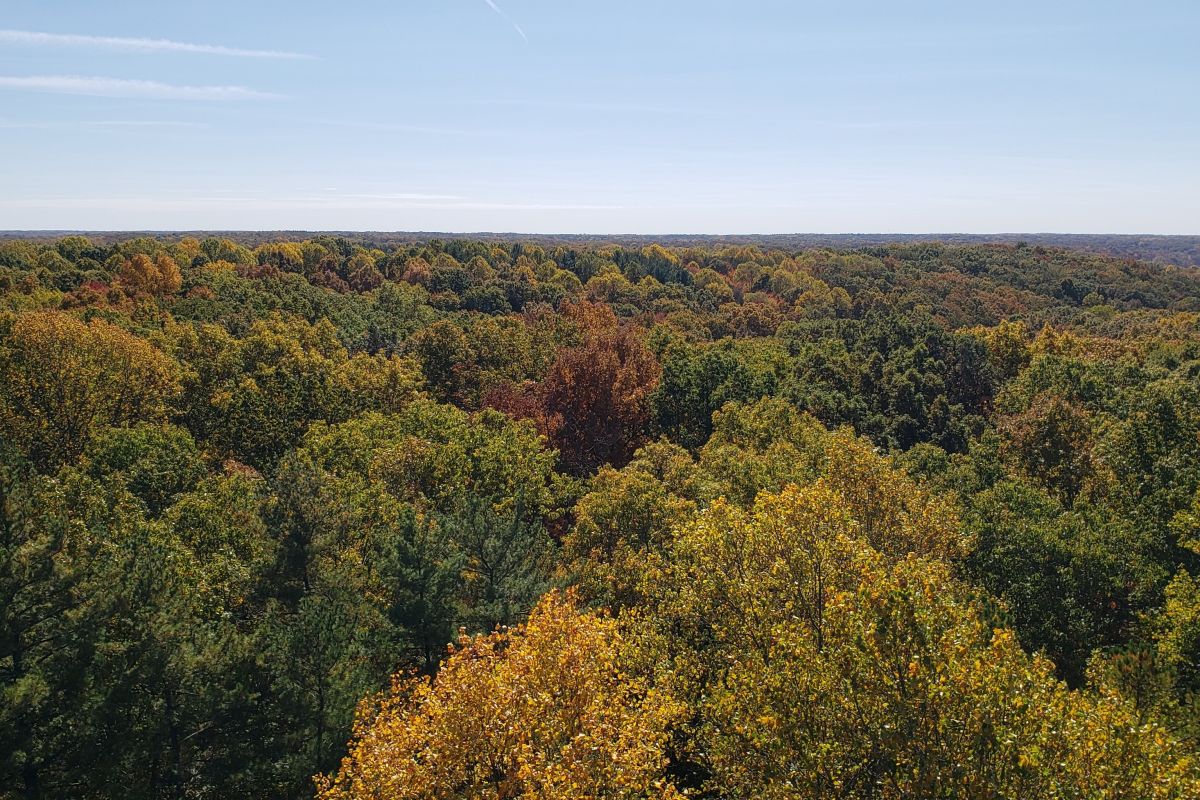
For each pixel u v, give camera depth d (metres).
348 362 63.84
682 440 56.03
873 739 14.16
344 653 20.78
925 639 13.88
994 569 28.94
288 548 24.12
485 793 15.02
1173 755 13.68
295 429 54.38
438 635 23.69
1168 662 20.39
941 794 12.90
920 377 65.06
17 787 16.97
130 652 18.72
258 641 20.58
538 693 16.06
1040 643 26.45
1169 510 32.84
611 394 55.59
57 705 17.67
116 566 20.38
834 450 32.28
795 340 92.44
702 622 24.44
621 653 21.80
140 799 17.70
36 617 18.27
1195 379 50.59
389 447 42.12
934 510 28.88
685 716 19.92
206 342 65.31
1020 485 35.94
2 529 19.52
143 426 43.41
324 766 19.12
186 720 18.86
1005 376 74.56
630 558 28.47
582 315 98.75
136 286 94.19
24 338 48.69
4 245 128.50
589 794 14.34
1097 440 44.94
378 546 28.36
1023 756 12.21
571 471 53.62
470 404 66.94
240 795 19.23
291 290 103.44
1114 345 78.44
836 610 15.84
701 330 112.75
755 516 23.75
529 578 26.23
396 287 116.56
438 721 15.97
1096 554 28.11
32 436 46.22
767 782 15.58
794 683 15.70
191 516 30.05
